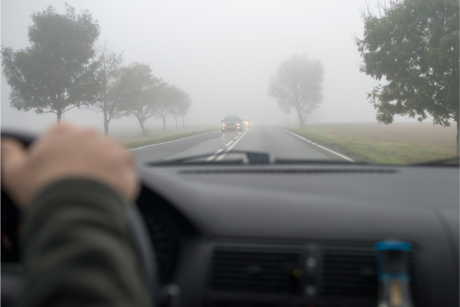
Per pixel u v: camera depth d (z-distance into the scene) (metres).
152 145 20.75
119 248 0.59
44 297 0.51
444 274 2.09
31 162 0.63
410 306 1.88
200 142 22.28
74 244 0.54
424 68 16.61
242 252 2.17
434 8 15.26
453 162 3.73
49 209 0.57
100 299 0.52
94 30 27.59
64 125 0.69
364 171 3.11
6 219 1.91
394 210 2.31
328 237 2.16
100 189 0.61
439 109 16.34
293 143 20.09
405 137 32.59
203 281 2.15
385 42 16.84
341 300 2.04
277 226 2.23
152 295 1.52
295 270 2.12
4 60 25.22
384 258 1.97
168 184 2.27
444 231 2.18
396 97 17.39
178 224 2.23
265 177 2.90
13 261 1.94
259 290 2.12
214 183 2.69
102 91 29.53
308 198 2.44
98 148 0.67
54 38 25.91
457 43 14.78
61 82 25.69
